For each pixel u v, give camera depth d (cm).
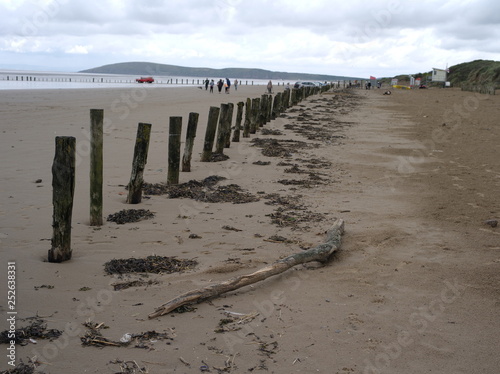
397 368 360
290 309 448
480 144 1606
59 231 533
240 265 545
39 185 875
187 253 584
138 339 387
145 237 635
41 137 1370
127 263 537
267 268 508
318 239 646
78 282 490
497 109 3158
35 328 394
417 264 565
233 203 817
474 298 478
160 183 940
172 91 4366
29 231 634
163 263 544
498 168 1212
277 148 1414
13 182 888
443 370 360
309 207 809
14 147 1212
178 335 396
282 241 633
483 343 397
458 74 10762
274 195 882
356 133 1848
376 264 563
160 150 1291
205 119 2025
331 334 405
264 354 373
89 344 377
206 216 738
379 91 6994
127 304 446
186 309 440
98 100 2795
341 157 1319
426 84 10181
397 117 2583
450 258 587
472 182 1041
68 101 2636
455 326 423
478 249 621
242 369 353
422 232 687
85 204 770
